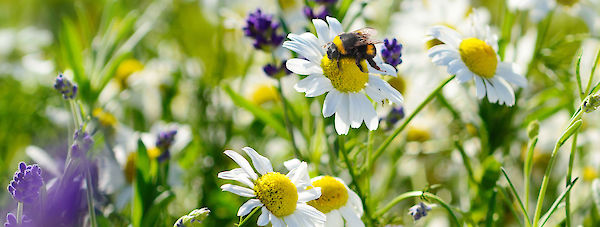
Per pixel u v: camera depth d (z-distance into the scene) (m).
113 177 0.51
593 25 0.57
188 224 0.42
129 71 0.60
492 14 0.63
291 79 0.59
